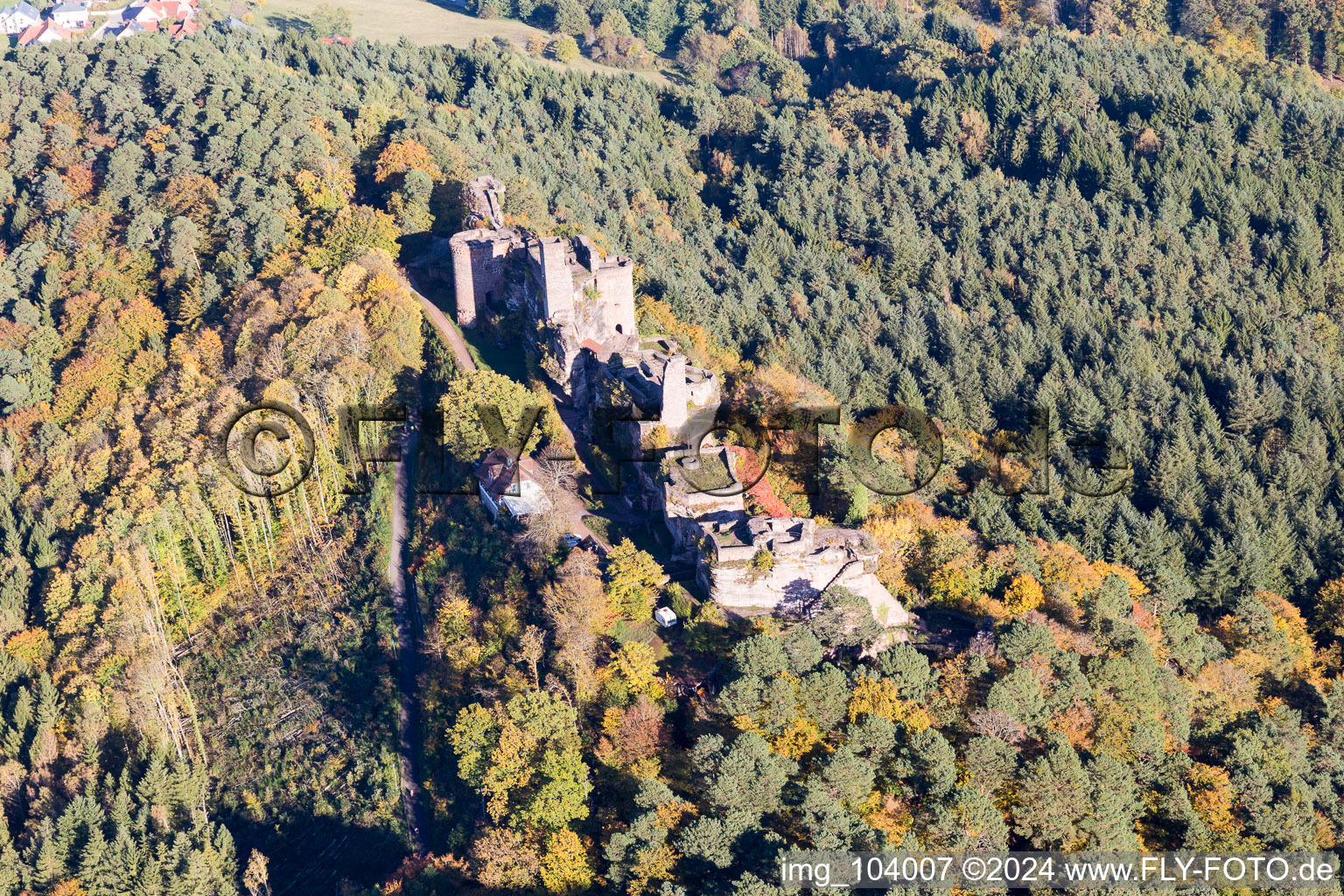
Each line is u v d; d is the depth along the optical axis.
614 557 168.88
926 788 144.75
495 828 143.88
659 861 133.75
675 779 147.00
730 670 157.75
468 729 152.50
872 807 141.75
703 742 143.50
